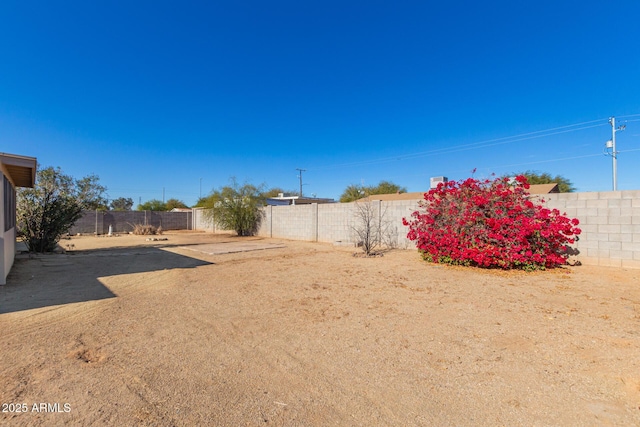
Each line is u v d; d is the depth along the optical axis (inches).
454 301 214.7
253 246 566.9
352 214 587.5
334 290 248.4
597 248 332.2
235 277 300.4
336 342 148.8
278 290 249.6
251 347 143.6
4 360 128.9
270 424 90.4
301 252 486.6
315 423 90.9
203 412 95.7
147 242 666.8
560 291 237.5
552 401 101.0
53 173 481.7
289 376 118.0
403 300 218.8
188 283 275.0
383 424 90.7
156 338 153.6
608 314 183.2
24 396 103.2
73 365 125.3
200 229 1104.2
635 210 314.0
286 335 157.8
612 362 125.8
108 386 110.0
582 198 339.6
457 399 102.7
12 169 320.8
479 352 136.7
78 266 357.1
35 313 189.9
